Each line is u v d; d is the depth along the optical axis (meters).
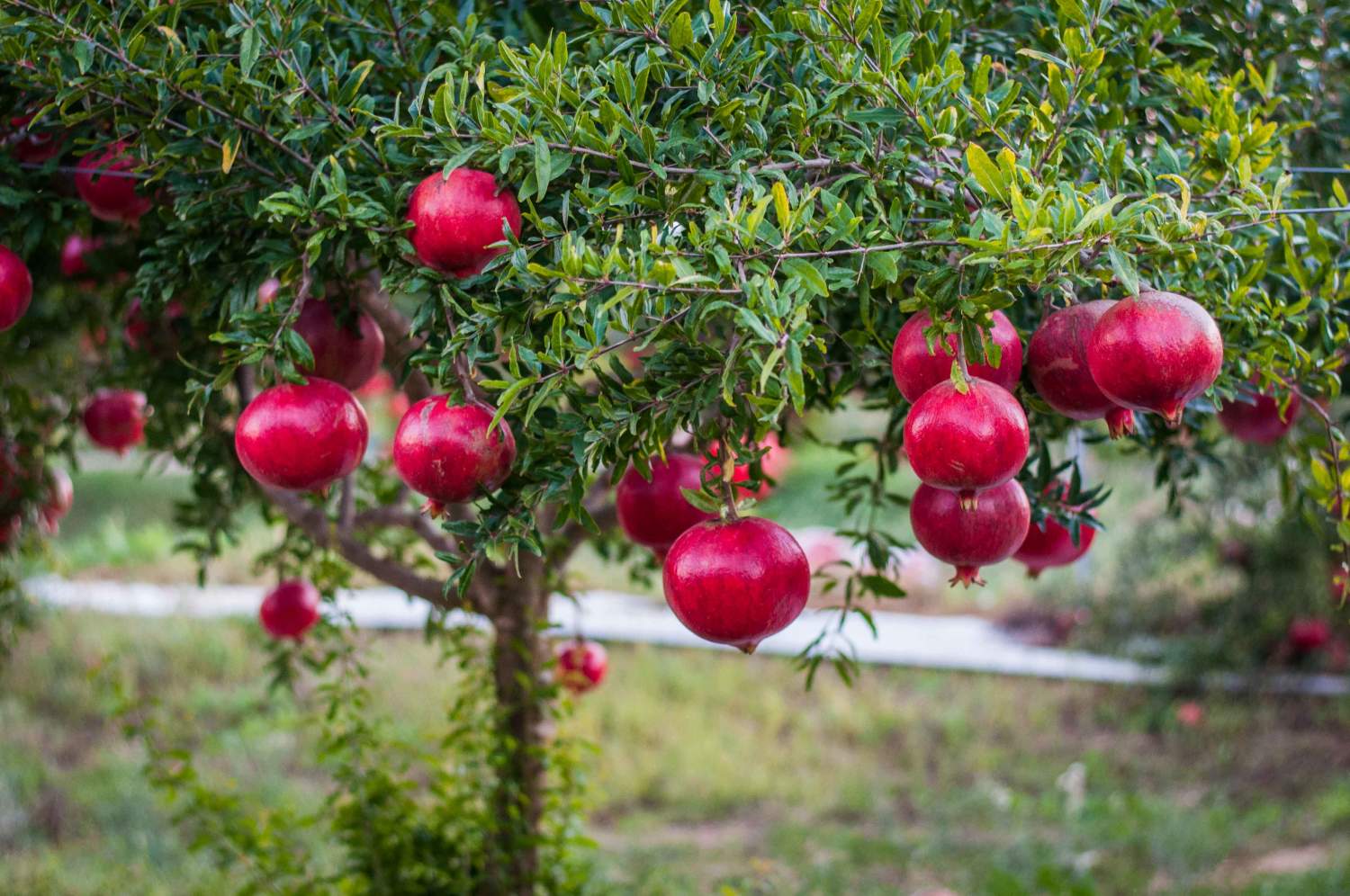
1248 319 2.10
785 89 1.95
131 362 3.56
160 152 2.10
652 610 11.34
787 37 1.95
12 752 7.55
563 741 3.75
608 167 1.96
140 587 11.38
